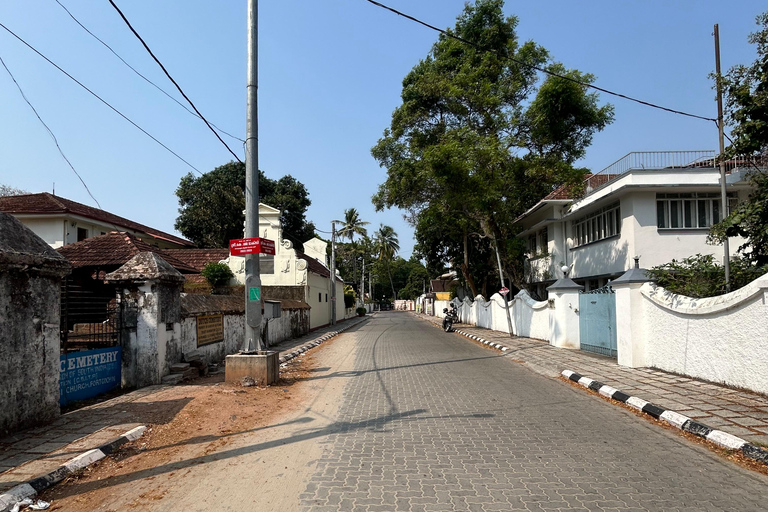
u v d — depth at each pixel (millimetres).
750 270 9961
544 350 15305
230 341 14102
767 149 9711
